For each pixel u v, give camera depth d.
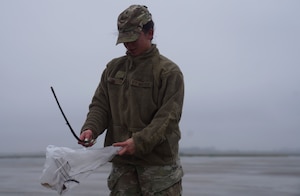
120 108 3.24
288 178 14.03
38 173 16.38
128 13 3.16
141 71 3.20
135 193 3.21
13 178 13.61
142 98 3.17
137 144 2.98
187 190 10.19
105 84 3.39
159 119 3.05
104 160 3.08
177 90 3.14
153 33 3.27
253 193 9.77
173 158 3.18
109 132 3.39
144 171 3.15
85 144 3.15
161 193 3.15
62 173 2.99
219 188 10.66
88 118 3.32
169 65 3.20
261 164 26.00
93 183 11.07
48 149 3.04
